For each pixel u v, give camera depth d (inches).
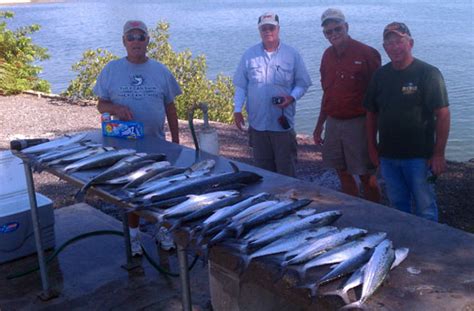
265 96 193.2
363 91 181.6
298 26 1774.1
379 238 87.7
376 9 2753.4
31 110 479.5
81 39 1466.5
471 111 565.6
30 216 180.4
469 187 256.1
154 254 182.7
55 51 1160.8
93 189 121.5
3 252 177.6
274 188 119.6
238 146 357.4
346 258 81.4
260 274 83.2
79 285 165.0
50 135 386.3
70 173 132.9
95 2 5664.4
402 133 159.2
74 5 4862.2
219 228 93.5
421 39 1237.1
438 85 153.3
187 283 107.3
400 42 153.9
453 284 76.0
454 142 467.8
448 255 84.8
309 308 76.4
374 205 106.7
